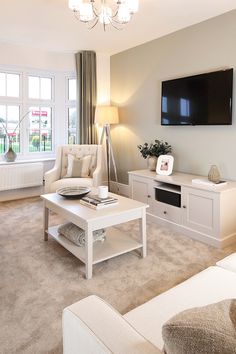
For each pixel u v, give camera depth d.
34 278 2.28
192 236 3.16
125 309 1.90
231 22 3.19
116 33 3.93
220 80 3.25
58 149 4.48
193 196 3.11
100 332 0.87
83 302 1.02
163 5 3.02
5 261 2.55
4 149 4.83
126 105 4.84
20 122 4.90
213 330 0.65
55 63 4.91
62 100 5.25
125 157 4.99
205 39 3.47
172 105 3.86
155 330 1.12
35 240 3.03
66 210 2.50
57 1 2.93
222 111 3.27
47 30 3.82
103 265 2.50
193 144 3.77
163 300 1.31
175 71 3.90
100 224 2.31
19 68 4.73
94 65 4.92
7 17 3.36
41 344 1.59
